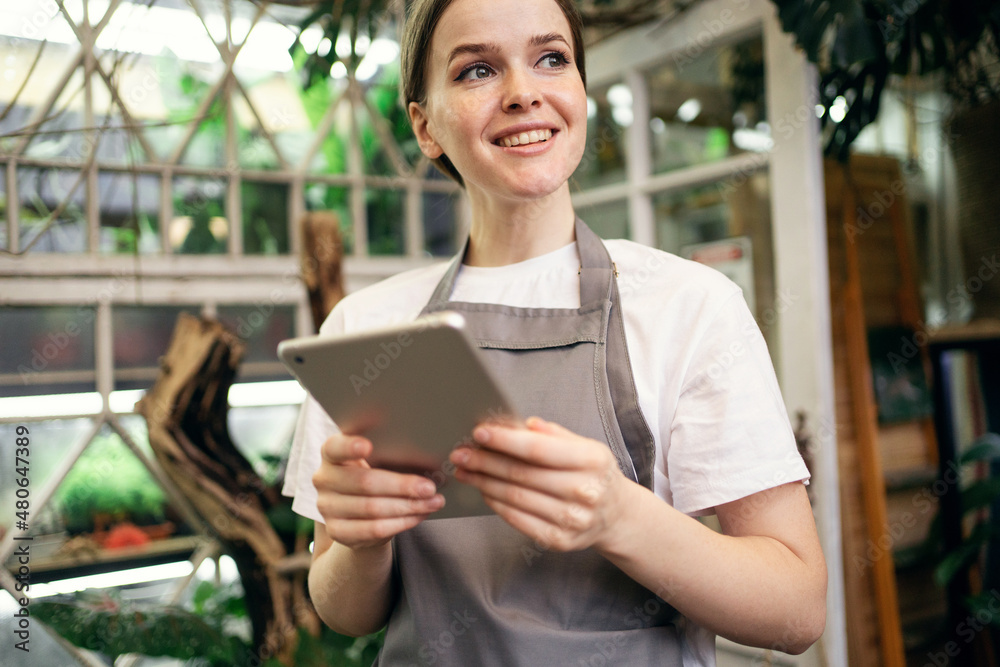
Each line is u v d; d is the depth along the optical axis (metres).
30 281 1.70
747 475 0.64
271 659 1.58
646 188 1.91
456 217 2.37
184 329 1.57
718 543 0.60
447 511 0.64
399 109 2.14
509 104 0.70
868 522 1.69
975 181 1.64
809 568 0.64
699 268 0.74
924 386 1.96
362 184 2.18
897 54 1.46
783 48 1.58
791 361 1.60
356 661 1.61
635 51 1.92
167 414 1.53
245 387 1.96
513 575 0.68
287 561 1.61
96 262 1.78
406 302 0.88
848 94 1.58
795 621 0.62
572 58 0.75
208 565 1.80
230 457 1.59
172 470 1.54
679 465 0.67
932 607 1.91
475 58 0.72
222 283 1.94
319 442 0.86
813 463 1.56
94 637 1.50
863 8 1.28
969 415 1.72
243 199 2.01
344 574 0.72
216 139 1.96
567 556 0.68
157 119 1.87
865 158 1.89
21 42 1.70
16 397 1.68
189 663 1.63
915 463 1.92
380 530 0.59
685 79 1.83
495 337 0.76
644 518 0.56
